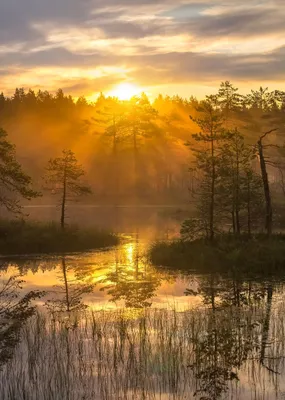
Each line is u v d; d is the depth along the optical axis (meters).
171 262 27.12
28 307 17.64
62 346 12.70
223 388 9.98
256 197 32.97
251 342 12.82
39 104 156.50
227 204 32.25
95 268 26.64
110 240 37.25
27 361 11.74
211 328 14.15
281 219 44.16
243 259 25.69
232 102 79.69
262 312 16.08
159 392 9.88
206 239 30.36
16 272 25.58
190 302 17.95
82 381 10.44
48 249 33.31
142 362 11.30
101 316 15.90
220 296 18.95
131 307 17.23
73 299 18.94
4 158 30.41
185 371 10.86
